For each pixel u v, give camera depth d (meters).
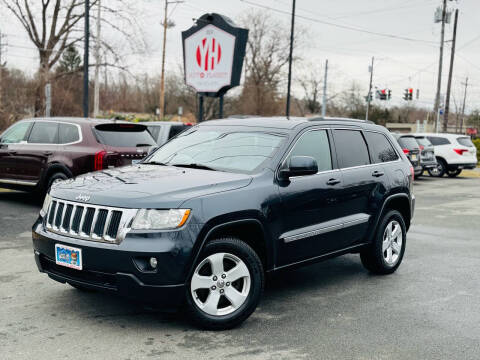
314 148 5.25
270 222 4.52
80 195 4.19
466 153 22.02
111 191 4.13
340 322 4.52
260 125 5.34
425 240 8.41
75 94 33.91
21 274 5.70
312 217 4.99
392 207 6.37
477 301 5.23
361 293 5.43
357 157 5.77
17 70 28.88
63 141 9.70
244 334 4.18
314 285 5.71
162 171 4.75
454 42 39.44
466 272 6.39
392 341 4.11
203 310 4.14
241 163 4.85
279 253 4.65
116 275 3.85
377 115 78.56
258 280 4.34
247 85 67.50
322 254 5.18
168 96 65.00
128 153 9.46
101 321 4.36
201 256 4.07
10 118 26.11
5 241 7.29
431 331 4.35
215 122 5.80
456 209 12.16
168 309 3.96
